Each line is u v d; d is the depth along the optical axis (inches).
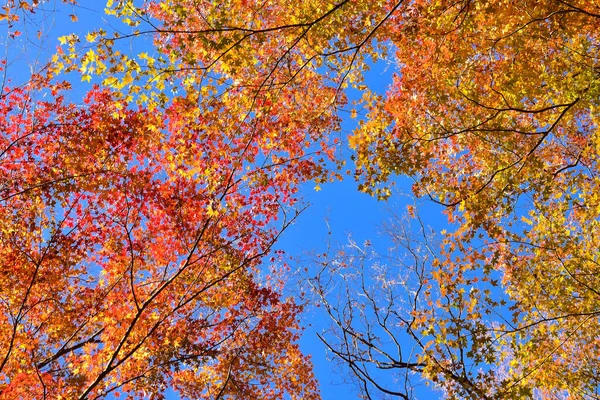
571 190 327.9
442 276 314.2
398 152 311.4
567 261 342.6
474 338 298.0
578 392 335.3
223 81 315.3
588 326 338.3
